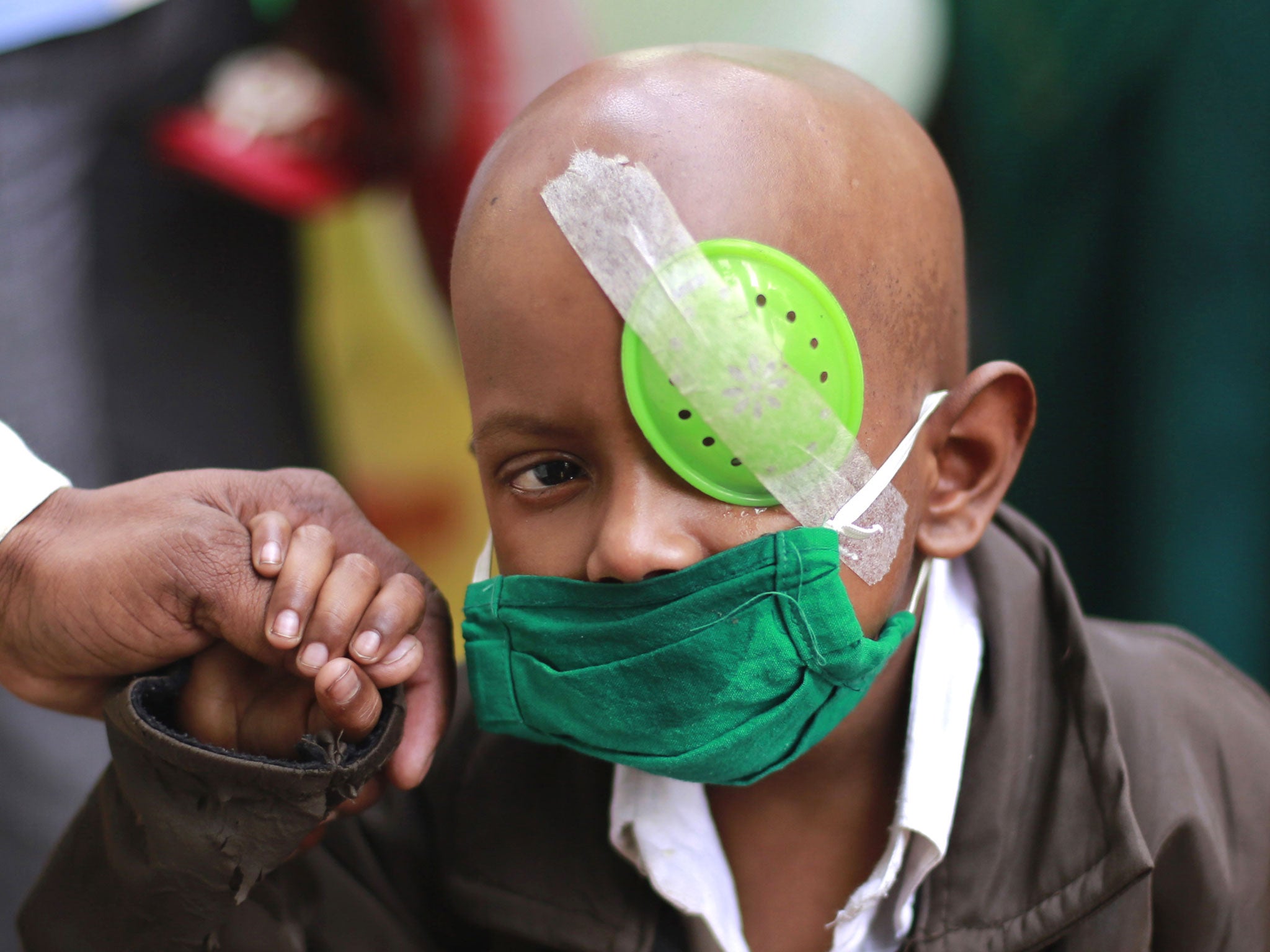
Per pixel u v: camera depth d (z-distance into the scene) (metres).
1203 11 3.70
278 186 4.19
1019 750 2.05
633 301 1.62
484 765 2.27
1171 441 3.93
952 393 1.93
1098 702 2.01
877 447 1.79
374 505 5.41
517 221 1.69
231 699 1.87
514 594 1.76
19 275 3.63
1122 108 3.98
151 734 1.69
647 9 4.01
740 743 1.72
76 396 3.75
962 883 2.00
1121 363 4.15
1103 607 4.42
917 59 4.05
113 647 1.83
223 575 1.79
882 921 2.10
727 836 2.19
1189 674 2.27
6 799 3.41
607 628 1.70
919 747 2.02
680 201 1.65
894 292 1.81
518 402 1.69
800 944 2.20
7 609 1.89
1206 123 3.73
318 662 1.72
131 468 3.93
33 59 3.55
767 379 1.64
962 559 2.27
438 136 4.19
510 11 4.00
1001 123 4.12
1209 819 2.08
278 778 1.67
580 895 2.12
